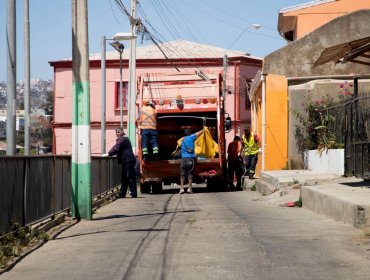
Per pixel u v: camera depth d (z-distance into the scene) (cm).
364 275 670
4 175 864
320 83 2156
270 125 2255
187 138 2003
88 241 956
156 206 1539
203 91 2075
